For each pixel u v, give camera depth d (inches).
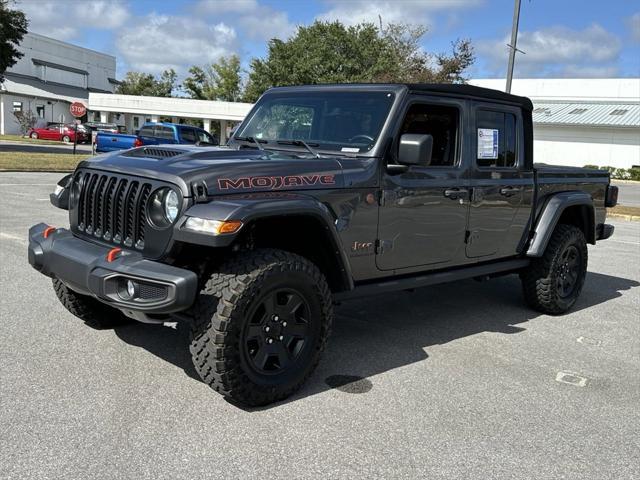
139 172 138.9
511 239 211.9
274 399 140.1
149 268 128.4
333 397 146.9
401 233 170.1
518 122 209.2
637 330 220.1
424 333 202.4
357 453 121.0
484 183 193.8
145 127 880.9
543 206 222.7
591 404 151.8
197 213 125.9
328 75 1982.0
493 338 201.0
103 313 180.1
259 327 136.7
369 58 1959.9
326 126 174.2
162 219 132.6
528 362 179.8
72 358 159.9
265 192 138.0
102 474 108.0
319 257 155.3
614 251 399.9
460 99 184.2
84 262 137.2
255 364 136.5
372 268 166.2
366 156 161.3
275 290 136.4
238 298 129.2
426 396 150.6
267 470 112.9
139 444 119.1
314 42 2036.2
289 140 174.4
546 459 123.4
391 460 119.1
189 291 124.8
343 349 182.1
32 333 176.6
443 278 189.3
